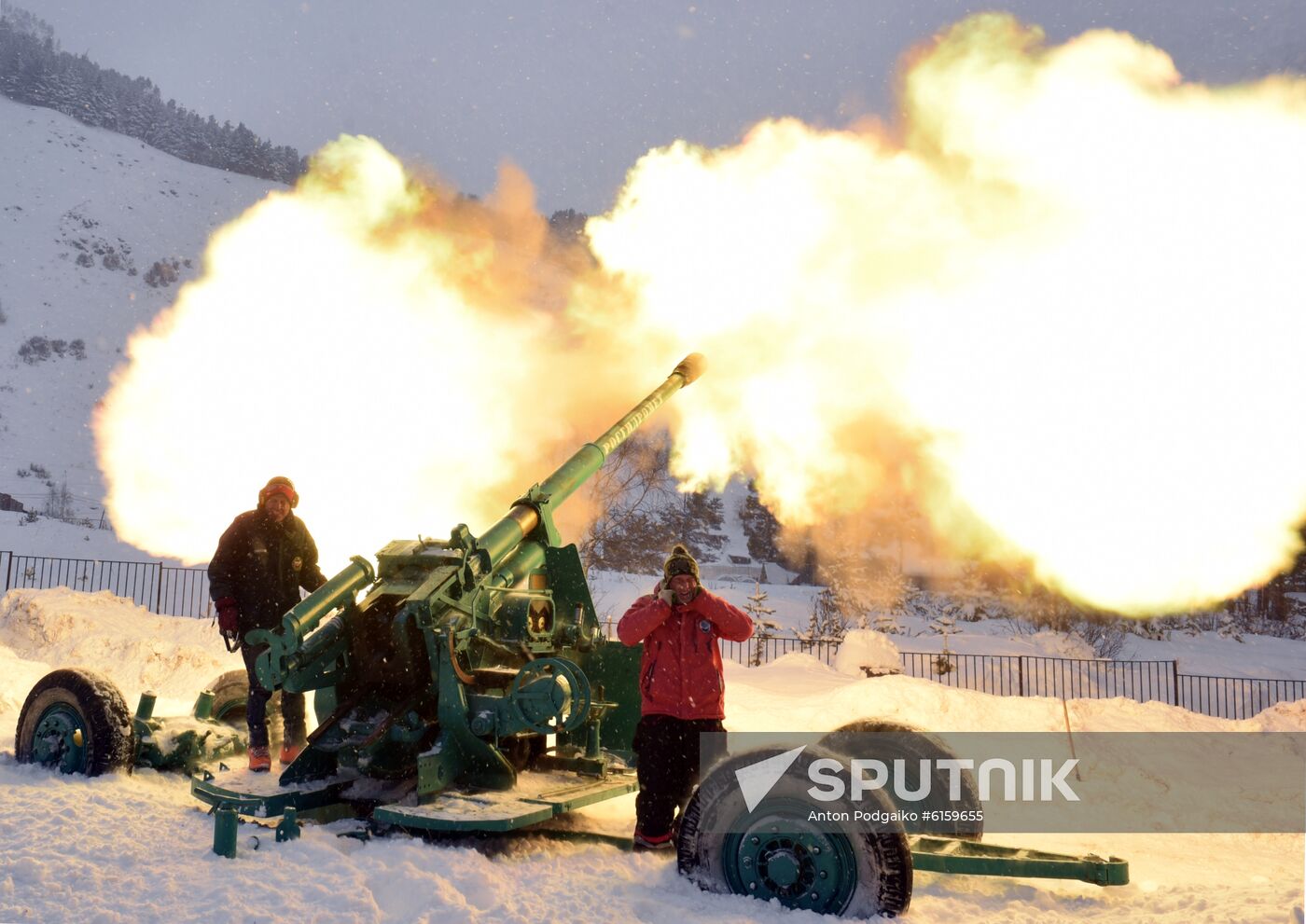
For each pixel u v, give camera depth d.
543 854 5.02
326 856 4.62
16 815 4.96
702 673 5.16
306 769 5.53
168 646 11.31
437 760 5.39
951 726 8.85
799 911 4.30
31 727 5.99
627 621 5.16
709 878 4.50
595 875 4.71
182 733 6.16
